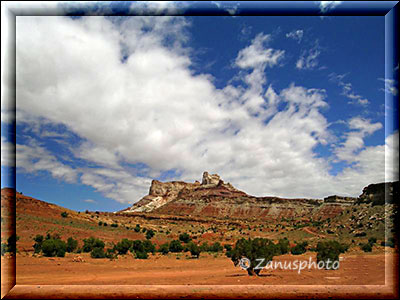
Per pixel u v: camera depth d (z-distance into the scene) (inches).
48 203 2780.5
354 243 2071.9
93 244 1470.2
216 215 7455.7
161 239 2679.6
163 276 711.1
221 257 1382.9
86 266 917.2
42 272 748.6
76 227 2326.5
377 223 2620.6
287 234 3166.8
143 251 1395.2
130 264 1032.2
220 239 2955.2
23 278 653.9
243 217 6924.2
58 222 2332.7
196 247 1401.3
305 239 2721.5
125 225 3068.4
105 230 2534.5
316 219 5674.2
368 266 885.8
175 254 1552.7
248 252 721.0
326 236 2721.5
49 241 1186.0
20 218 2071.9
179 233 3284.9
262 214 7017.7
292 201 7012.8
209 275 729.0
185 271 832.9
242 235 3272.6
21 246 1487.5
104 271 818.2
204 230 3722.9
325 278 661.9
